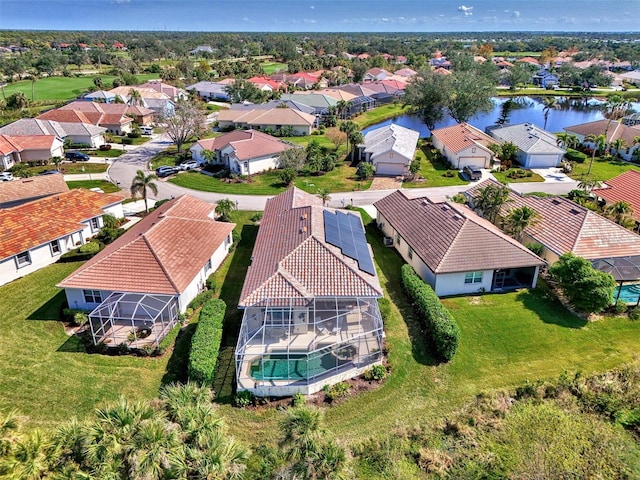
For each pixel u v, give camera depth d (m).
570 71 165.88
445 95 93.94
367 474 22.28
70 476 15.45
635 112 114.81
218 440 17.48
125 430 16.20
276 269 31.75
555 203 45.38
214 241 40.22
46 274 40.12
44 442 16.22
